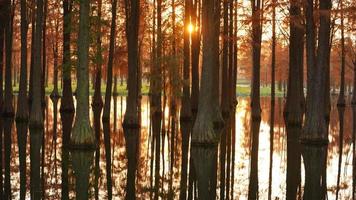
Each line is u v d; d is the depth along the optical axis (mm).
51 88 65875
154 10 32156
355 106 46812
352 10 18453
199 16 28375
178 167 14836
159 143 19938
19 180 12383
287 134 22984
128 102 23047
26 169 13789
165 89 29234
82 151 16484
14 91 55781
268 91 82625
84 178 12766
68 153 16344
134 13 22875
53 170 13648
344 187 12625
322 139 18891
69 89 29609
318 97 18828
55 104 34344
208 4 17891
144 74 28672
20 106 24125
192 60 28484
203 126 17531
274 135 23203
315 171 14578
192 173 13867
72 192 11195
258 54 29875
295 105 26203
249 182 12922
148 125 26656
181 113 27219
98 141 19656
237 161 16078
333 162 16297
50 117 29156
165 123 27594
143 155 16828
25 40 24109
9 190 11258
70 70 27422
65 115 28938
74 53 26469
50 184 11961
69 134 21422
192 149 17500
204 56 17656
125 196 11008
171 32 33156
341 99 43750
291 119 26234
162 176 13430
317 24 24266
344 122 31422
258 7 30109
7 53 26062
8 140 18938
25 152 16500
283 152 18031
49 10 35469
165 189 11844
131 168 14391
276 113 38344
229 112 29812
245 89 85250
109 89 25594
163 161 15773
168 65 27438
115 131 22984
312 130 18922
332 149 19328
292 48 27016
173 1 31156
